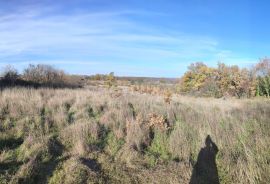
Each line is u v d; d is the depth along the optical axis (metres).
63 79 26.81
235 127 8.83
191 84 39.66
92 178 6.08
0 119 9.30
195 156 7.52
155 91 21.86
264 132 8.47
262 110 12.95
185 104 15.17
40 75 25.38
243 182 5.95
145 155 7.50
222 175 6.41
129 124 9.12
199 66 40.22
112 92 18.44
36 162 6.46
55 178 6.00
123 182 6.12
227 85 35.12
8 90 14.74
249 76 36.09
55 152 7.30
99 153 7.43
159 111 11.51
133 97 16.30
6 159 6.60
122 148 7.73
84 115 10.68
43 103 11.88
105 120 9.88
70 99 13.43
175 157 7.59
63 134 8.36
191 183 6.10
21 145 7.37
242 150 7.46
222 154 7.36
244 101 20.64
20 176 5.89
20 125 8.78
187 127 9.27
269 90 33.56
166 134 8.89
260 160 6.61
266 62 35.81
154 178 6.30
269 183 5.75
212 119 9.91
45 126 8.98
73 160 6.75
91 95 15.53
